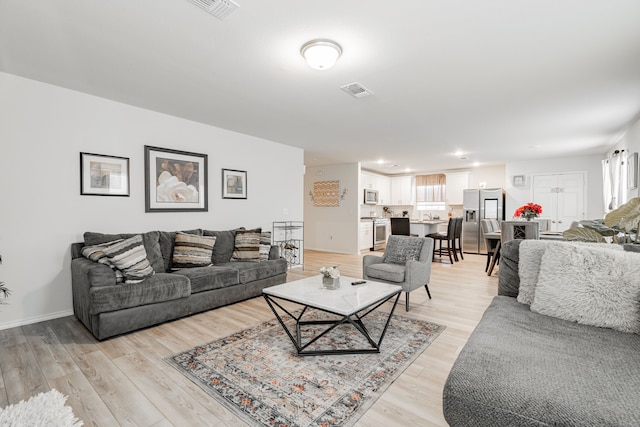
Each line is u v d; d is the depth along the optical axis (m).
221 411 1.67
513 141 5.27
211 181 4.35
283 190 5.50
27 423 1.04
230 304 3.53
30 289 2.89
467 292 4.05
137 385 1.90
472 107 3.55
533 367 1.16
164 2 1.76
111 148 3.36
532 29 2.02
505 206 7.75
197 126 4.17
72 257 3.06
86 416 1.62
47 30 2.05
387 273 3.38
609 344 1.33
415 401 1.75
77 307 2.90
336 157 6.97
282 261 4.13
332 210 8.14
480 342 1.38
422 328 2.80
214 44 2.22
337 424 1.57
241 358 2.24
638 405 0.93
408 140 5.23
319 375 2.02
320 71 2.65
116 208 3.41
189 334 2.68
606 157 6.29
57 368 2.09
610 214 2.38
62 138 3.04
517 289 2.06
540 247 1.92
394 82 2.86
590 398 0.97
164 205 3.80
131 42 2.20
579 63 2.49
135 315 2.67
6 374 2.02
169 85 2.96
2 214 2.74
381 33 2.06
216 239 3.95
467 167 8.45
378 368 2.11
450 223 6.23
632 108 3.57
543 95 3.17
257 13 1.85
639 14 1.85
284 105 3.50
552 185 6.97
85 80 2.86
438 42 2.18
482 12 1.84
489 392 1.06
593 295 1.55
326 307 2.09
